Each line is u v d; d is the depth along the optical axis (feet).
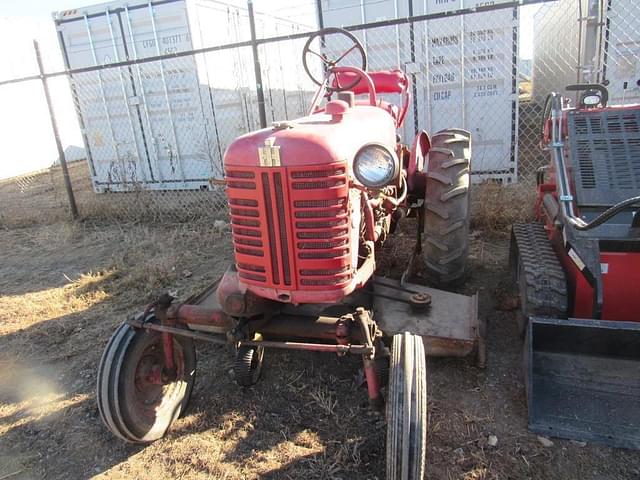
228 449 8.37
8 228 24.59
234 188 7.70
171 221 22.67
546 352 8.78
